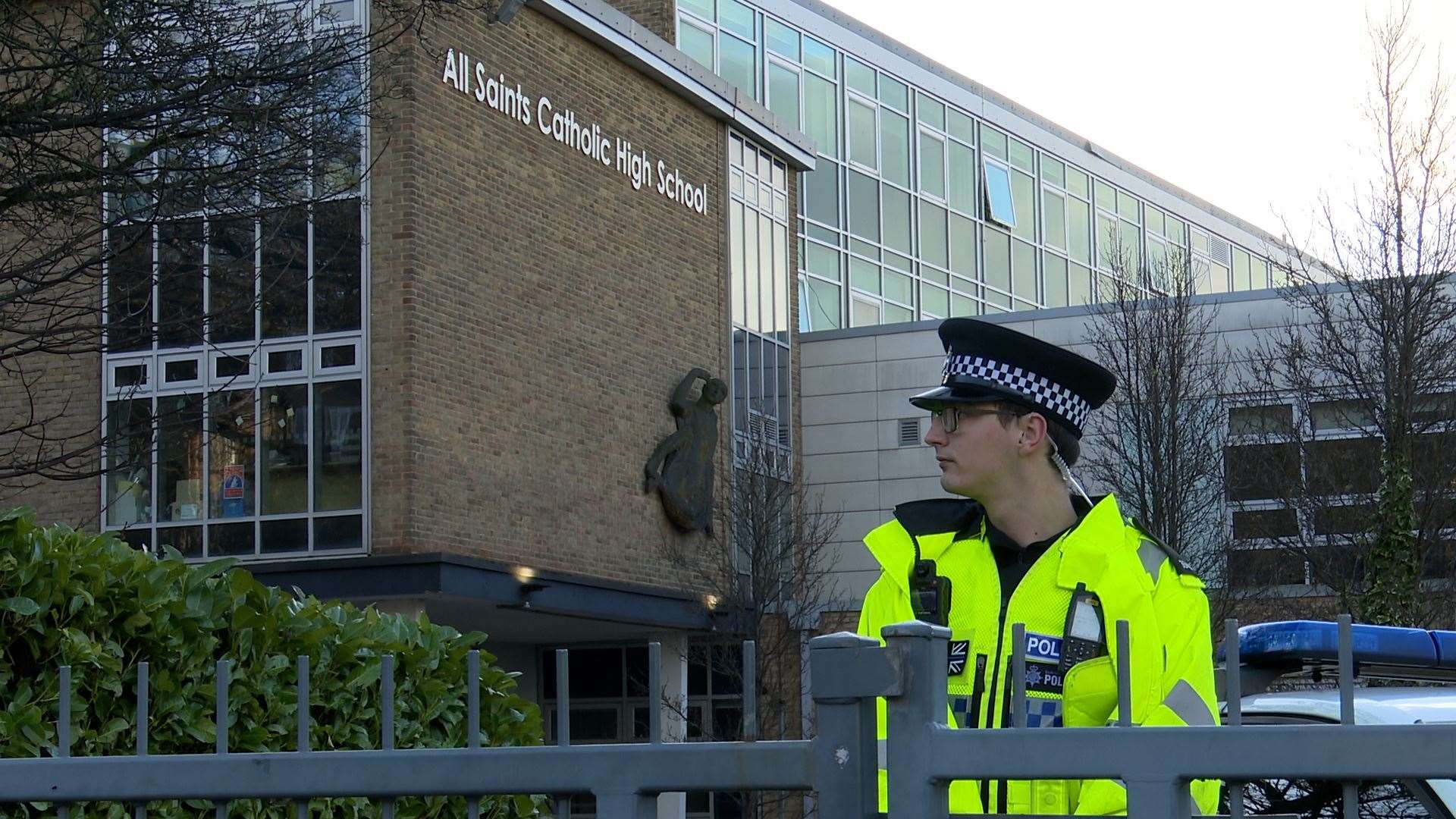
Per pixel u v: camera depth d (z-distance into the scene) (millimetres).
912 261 33000
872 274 31859
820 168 30906
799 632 23641
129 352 19109
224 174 10367
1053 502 3516
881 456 27859
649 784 2547
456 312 19406
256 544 18828
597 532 21625
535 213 21031
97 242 11250
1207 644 3375
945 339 3633
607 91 22844
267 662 5629
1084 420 3578
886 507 27719
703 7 28797
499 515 19844
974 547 3541
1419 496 19172
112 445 15094
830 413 28250
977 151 35312
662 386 23469
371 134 18062
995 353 3525
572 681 25453
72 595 5062
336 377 18781
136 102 10117
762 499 23812
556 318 21281
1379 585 18828
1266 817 2576
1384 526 18922
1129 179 40281
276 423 18938
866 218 31953
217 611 5508
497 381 20047
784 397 27562
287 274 18703
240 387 18969
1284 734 2189
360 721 6070
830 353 28328
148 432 13266
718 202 25453
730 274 25625
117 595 5207
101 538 5367
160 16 10141
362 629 6172
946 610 3514
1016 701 2436
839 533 27906
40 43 10383
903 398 27891
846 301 30969
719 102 25156
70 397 17312
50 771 2918
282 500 18859
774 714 22797
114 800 2881
